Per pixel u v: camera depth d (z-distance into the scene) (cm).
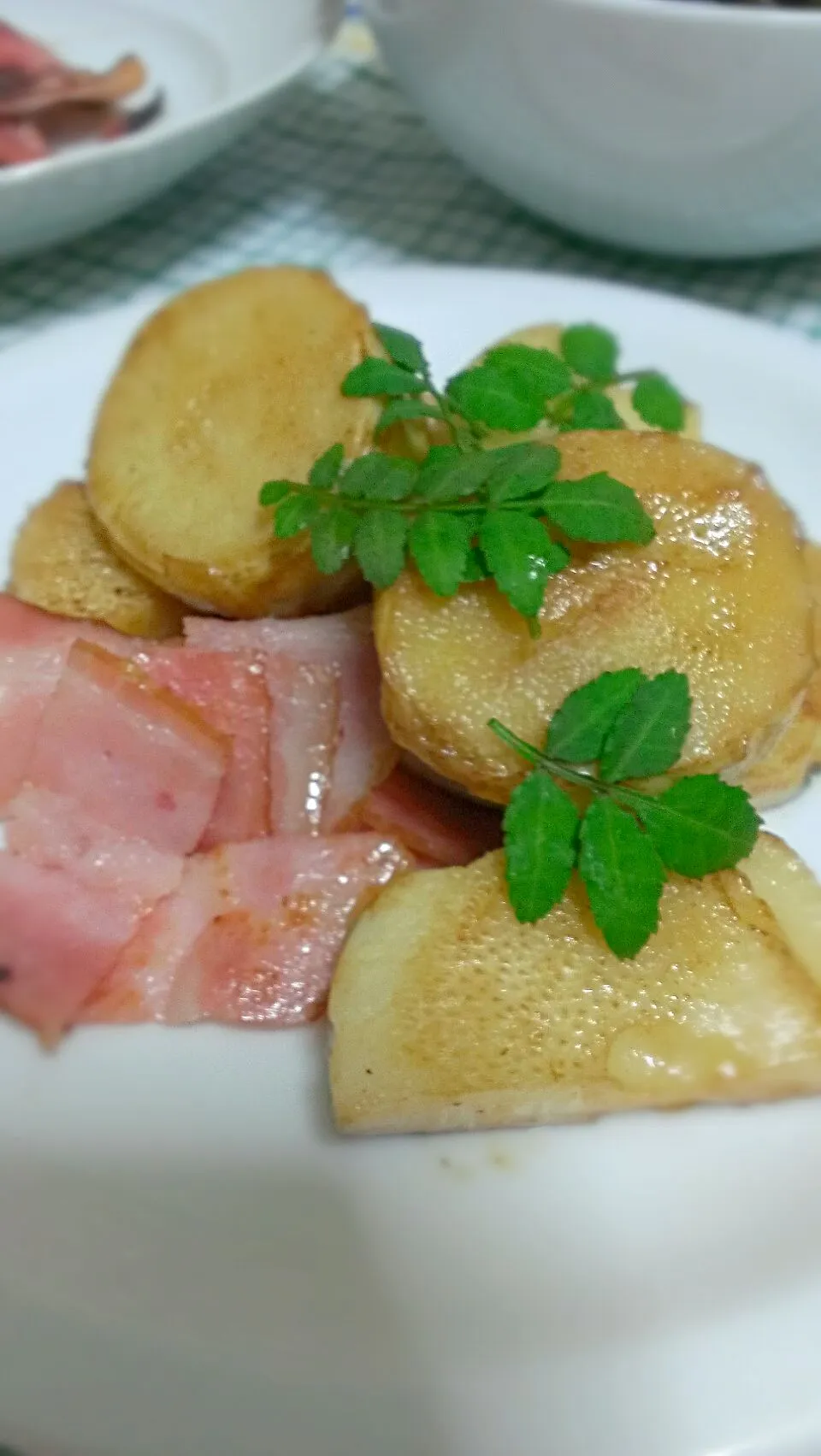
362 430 17
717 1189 14
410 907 15
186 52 32
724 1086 14
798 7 24
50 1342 12
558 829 14
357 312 19
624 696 15
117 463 19
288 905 16
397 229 29
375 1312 13
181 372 19
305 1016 15
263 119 31
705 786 14
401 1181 14
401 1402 12
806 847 17
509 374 18
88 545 19
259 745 17
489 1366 12
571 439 16
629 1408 12
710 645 15
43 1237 13
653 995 15
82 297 27
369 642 18
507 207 30
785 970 15
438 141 30
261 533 18
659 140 23
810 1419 12
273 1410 12
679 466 16
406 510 15
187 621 18
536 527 15
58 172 24
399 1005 15
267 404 18
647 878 14
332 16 30
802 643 16
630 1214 14
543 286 23
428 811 17
